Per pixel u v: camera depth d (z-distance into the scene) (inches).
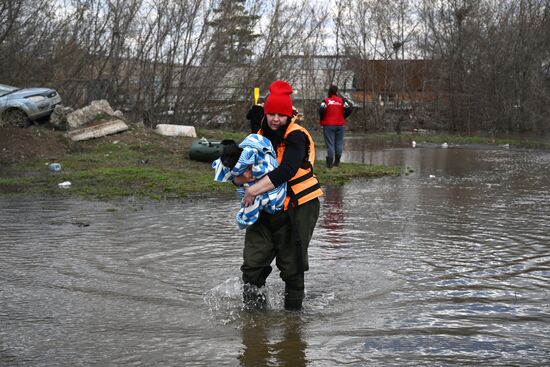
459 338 185.0
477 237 305.6
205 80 911.7
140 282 234.7
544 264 259.4
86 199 403.9
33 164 538.0
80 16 876.0
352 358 172.2
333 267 254.2
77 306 210.1
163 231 313.4
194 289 227.6
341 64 1261.1
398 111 1301.7
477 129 1314.0
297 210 202.2
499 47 1282.0
